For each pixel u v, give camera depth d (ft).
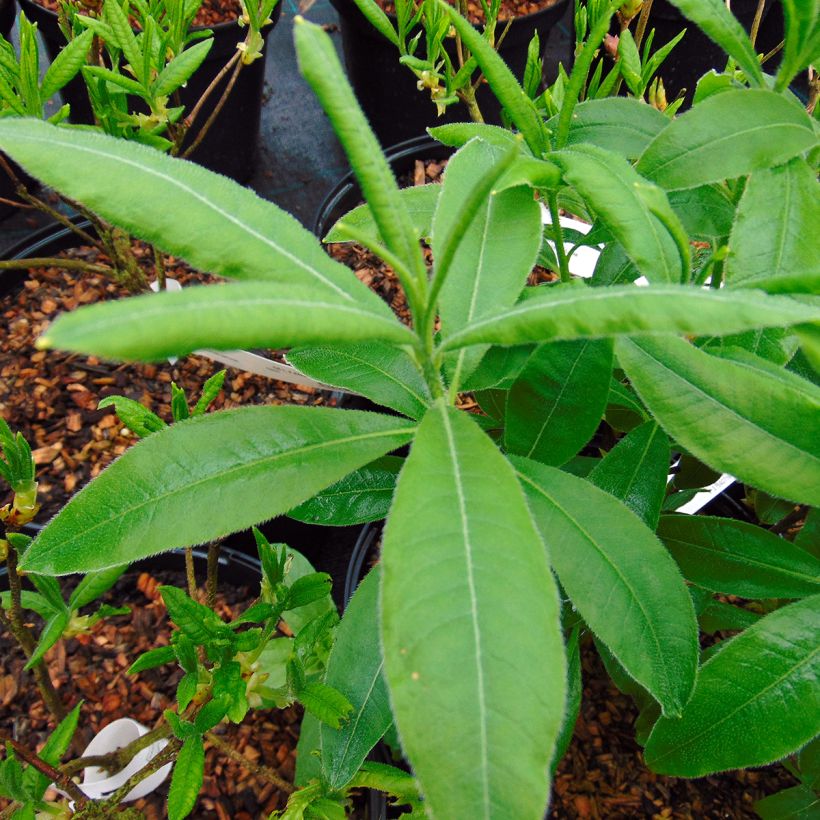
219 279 2.03
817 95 1.09
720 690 0.83
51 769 0.88
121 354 0.47
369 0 1.33
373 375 0.96
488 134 1.00
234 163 2.51
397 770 1.02
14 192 2.34
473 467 0.67
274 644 1.25
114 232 1.58
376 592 0.92
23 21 1.06
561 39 2.84
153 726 1.40
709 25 0.90
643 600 0.77
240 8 2.29
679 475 1.24
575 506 0.81
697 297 0.58
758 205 0.89
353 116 0.65
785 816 1.21
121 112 1.23
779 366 0.86
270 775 1.08
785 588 0.98
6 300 1.96
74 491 1.67
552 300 0.62
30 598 1.03
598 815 1.31
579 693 1.03
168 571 1.59
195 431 0.78
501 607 0.60
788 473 0.77
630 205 0.86
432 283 0.66
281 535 1.67
